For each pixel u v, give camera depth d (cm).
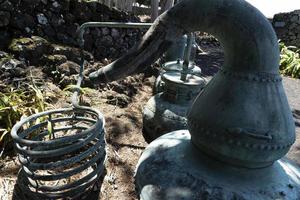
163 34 141
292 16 782
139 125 289
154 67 424
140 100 348
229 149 130
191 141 156
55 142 159
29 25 333
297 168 163
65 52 342
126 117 297
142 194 141
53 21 354
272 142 126
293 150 303
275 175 143
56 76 314
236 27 127
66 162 166
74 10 371
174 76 258
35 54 317
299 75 595
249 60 128
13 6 317
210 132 133
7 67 287
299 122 378
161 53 147
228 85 132
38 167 162
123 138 264
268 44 127
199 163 144
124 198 197
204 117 136
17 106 237
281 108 130
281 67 632
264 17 130
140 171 153
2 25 312
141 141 264
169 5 531
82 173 213
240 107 127
